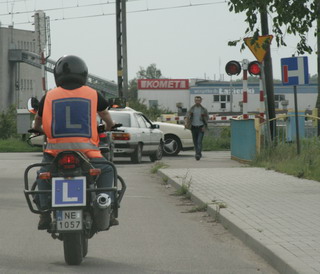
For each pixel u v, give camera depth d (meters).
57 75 12.64
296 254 12.19
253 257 13.24
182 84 150.50
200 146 41.44
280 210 17.95
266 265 12.52
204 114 41.28
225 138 60.69
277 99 139.88
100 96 12.73
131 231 16.34
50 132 12.38
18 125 59.38
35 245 14.58
